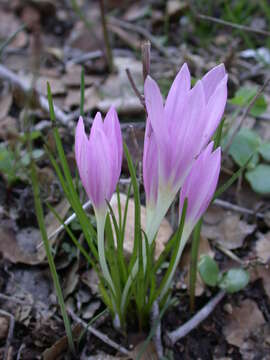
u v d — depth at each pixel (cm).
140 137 25
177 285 20
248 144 24
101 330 19
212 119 12
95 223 21
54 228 21
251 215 24
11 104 29
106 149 13
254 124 28
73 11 40
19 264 21
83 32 36
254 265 21
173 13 38
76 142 13
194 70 31
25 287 20
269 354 19
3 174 24
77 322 19
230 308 20
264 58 34
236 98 24
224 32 37
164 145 13
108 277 16
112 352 18
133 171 14
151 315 18
